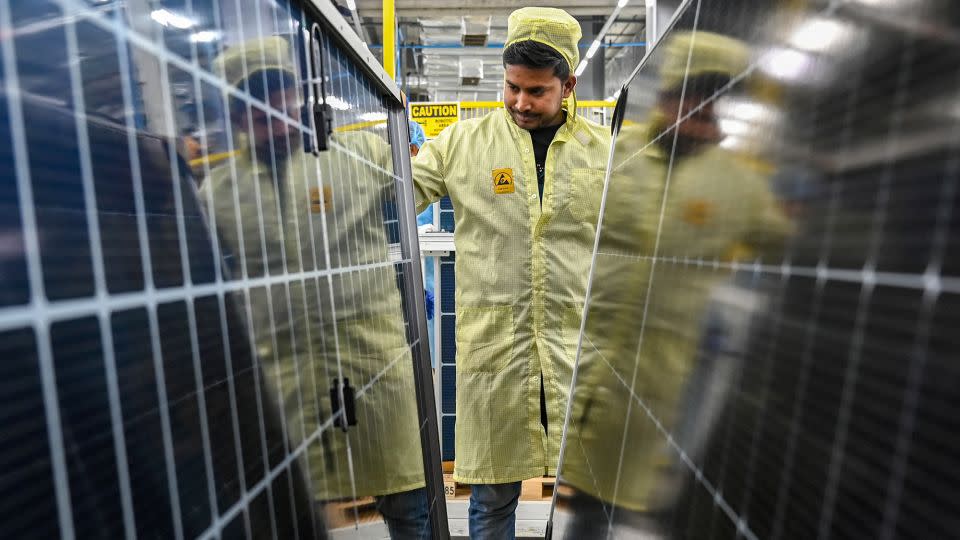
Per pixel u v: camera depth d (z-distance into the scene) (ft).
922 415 0.68
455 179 6.35
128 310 1.08
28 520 0.84
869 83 0.83
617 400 2.41
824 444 0.89
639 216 2.35
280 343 1.75
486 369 6.23
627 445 2.15
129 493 1.05
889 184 0.77
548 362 6.17
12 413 0.83
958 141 0.65
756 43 1.27
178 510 1.18
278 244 1.79
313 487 1.93
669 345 1.76
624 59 37.45
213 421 1.34
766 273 1.14
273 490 1.62
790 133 1.07
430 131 13.85
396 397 3.23
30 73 0.90
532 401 6.22
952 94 0.66
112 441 1.02
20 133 0.88
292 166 1.96
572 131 6.32
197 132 1.37
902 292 0.73
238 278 1.51
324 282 2.20
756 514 1.09
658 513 1.71
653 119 2.27
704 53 1.65
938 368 0.66
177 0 1.33
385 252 3.28
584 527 2.76
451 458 9.58
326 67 2.45
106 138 1.06
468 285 6.34
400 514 3.08
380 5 26.37
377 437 2.78
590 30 31.30
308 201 2.09
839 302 0.87
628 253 2.49
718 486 1.29
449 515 9.09
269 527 1.57
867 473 0.78
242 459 1.46
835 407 0.87
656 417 1.83
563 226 6.21
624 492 2.10
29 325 0.86
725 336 1.33
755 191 1.21
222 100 1.51
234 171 1.54
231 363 1.44
